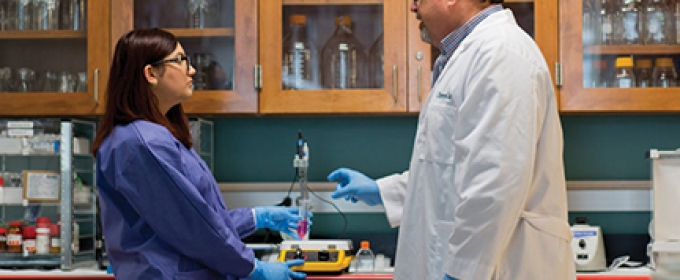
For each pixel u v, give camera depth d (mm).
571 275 1704
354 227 2984
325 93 2645
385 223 2980
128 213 1815
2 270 2652
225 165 3037
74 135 2672
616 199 2928
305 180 2809
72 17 2717
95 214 2779
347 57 2668
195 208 1757
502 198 1510
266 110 2654
